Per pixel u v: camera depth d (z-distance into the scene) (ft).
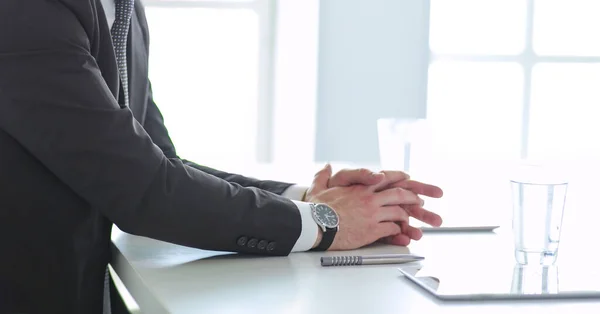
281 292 3.05
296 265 3.60
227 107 13.87
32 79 3.54
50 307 3.75
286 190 4.72
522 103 14.82
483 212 5.28
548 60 14.78
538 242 3.48
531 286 3.07
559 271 3.40
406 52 14.01
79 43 3.64
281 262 3.68
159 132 5.47
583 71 14.92
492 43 14.61
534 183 3.44
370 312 2.73
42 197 3.68
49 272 3.73
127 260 3.67
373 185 4.21
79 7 3.68
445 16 14.43
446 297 2.90
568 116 15.05
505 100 14.80
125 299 4.37
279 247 3.82
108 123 3.59
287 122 13.88
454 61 14.51
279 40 13.75
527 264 3.51
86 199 3.68
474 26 14.51
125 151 3.61
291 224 3.85
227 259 3.74
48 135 3.56
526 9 14.61
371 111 14.05
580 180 7.47
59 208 3.72
